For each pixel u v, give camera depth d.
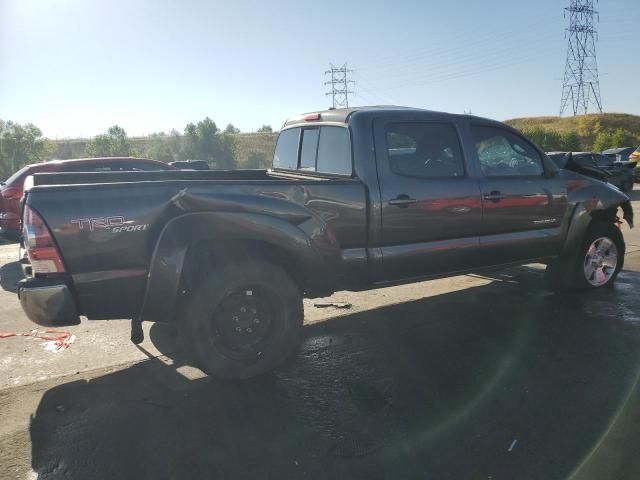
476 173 4.73
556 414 3.20
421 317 5.11
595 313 5.09
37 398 3.55
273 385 3.68
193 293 3.52
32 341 4.68
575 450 2.82
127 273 3.35
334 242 3.95
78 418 3.26
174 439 3.00
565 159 5.84
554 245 5.36
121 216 3.28
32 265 3.19
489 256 4.88
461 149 4.68
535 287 6.09
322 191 3.89
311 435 3.02
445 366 3.94
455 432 3.02
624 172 19.05
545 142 51.38
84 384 3.77
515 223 4.99
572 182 5.41
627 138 52.72
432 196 4.39
